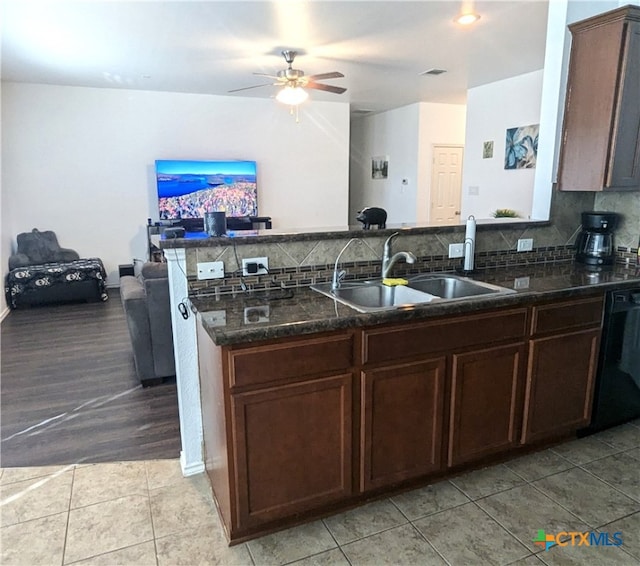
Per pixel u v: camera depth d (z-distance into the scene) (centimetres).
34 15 352
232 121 693
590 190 271
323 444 186
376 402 192
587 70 264
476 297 209
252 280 224
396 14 362
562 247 304
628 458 241
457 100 735
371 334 185
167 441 262
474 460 225
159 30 391
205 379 205
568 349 235
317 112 739
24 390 330
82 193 636
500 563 175
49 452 251
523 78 563
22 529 193
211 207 686
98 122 628
